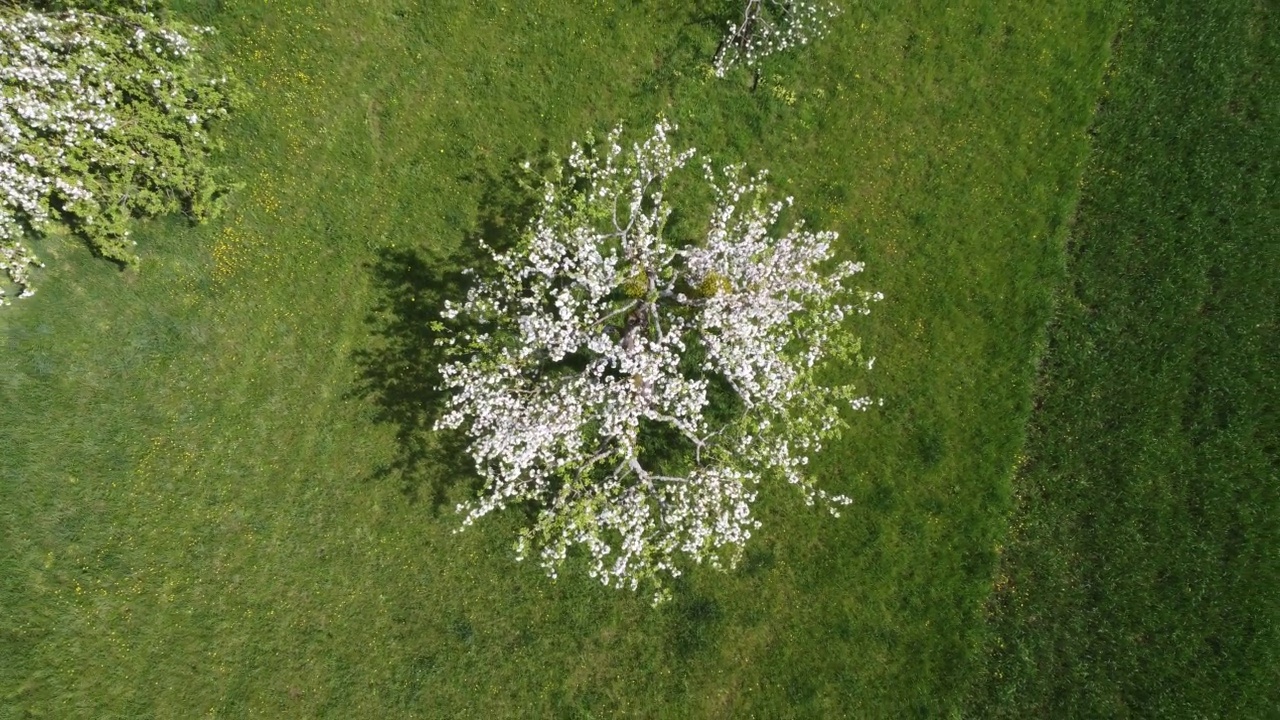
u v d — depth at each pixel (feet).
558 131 42.29
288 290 41.16
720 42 42.70
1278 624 41.22
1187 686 41.16
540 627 41.19
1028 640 42.04
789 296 36.83
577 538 33.30
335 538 40.83
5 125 30.66
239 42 40.60
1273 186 43.11
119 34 33.78
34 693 37.96
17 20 30.55
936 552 42.52
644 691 41.06
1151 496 42.52
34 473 38.93
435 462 41.63
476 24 42.16
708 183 42.32
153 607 39.40
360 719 39.81
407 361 41.65
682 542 41.57
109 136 34.37
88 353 39.70
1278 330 42.86
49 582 38.65
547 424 31.22
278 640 39.99
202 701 39.14
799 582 42.16
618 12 42.55
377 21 41.70
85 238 39.60
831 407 34.91
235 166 40.63
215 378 40.65
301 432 41.06
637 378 32.35
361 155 41.55
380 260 41.60
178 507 40.04
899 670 41.81
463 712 40.29
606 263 30.83
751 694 41.42
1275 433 42.47
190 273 40.47
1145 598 41.93
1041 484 43.04
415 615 40.81
